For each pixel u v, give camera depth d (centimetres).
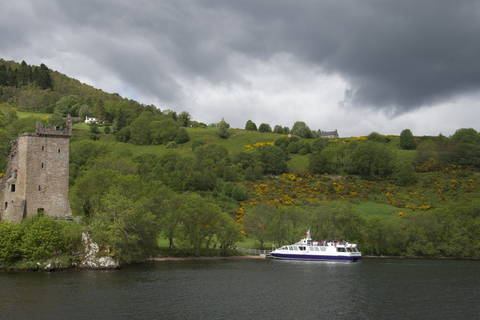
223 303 5709
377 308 5612
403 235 12938
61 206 9612
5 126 19512
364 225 12825
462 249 12319
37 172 9462
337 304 5809
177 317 4962
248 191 17375
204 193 16638
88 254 8256
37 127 9506
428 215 13000
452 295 6481
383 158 19325
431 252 12438
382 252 13100
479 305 5831
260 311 5350
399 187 17962
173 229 11006
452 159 19912
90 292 6053
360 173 19588
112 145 19888
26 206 9294
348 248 11431
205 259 11019
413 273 8875
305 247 11612
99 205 9412
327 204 13275
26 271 7644
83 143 17912
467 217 12875
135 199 9500
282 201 16188
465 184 17575
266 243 13900
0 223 8188
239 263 10294
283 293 6494
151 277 7550
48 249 7944
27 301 5425
